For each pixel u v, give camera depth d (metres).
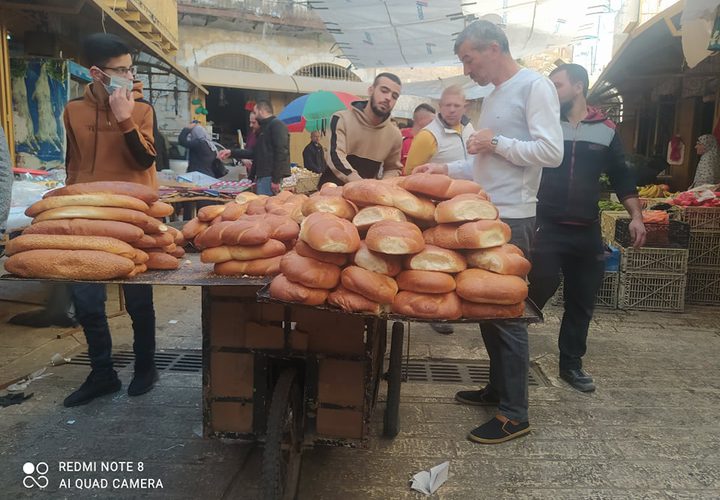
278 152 7.42
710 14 4.39
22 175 4.92
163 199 5.64
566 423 3.13
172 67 9.01
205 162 9.12
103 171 3.07
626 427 3.09
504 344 2.89
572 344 3.65
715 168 7.49
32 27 6.54
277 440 2.09
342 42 8.11
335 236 1.88
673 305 5.49
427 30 7.49
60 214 2.35
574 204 3.42
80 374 3.68
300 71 20.28
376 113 4.21
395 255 1.96
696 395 3.52
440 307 1.89
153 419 3.07
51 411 3.14
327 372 2.34
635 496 2.45
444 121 4.39
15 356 3.97
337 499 2.39
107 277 2.22
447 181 2.16
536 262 3.54
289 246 2.47
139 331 3.34
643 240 3.83
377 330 2.49
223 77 17.36
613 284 5.57
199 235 2.46
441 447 2.85
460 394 3.41
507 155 2.76
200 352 4.17
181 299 5.70
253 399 2.41
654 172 9.59
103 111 3.06
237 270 2.35
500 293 1.89
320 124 12.69
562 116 3.57
